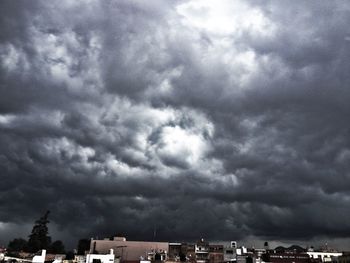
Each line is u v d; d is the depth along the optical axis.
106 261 132.12
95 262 130.88
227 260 134.88
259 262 125.75
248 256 125.12
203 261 137.62
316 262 136.00
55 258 144.88
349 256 121.19
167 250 150.38
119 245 150.62
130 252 149.88
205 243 148.75
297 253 140.00
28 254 153.88
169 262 131.62
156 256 137.00
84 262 135.38
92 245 149.88
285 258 137.62
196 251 143.50
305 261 138.00
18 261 135.88
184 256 141.38
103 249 149.50
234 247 142.12
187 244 150.00
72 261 137.75
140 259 138.12
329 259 137.12
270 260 136.38
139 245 151.50
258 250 146.00
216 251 143.38
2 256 138.12
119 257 138.62
